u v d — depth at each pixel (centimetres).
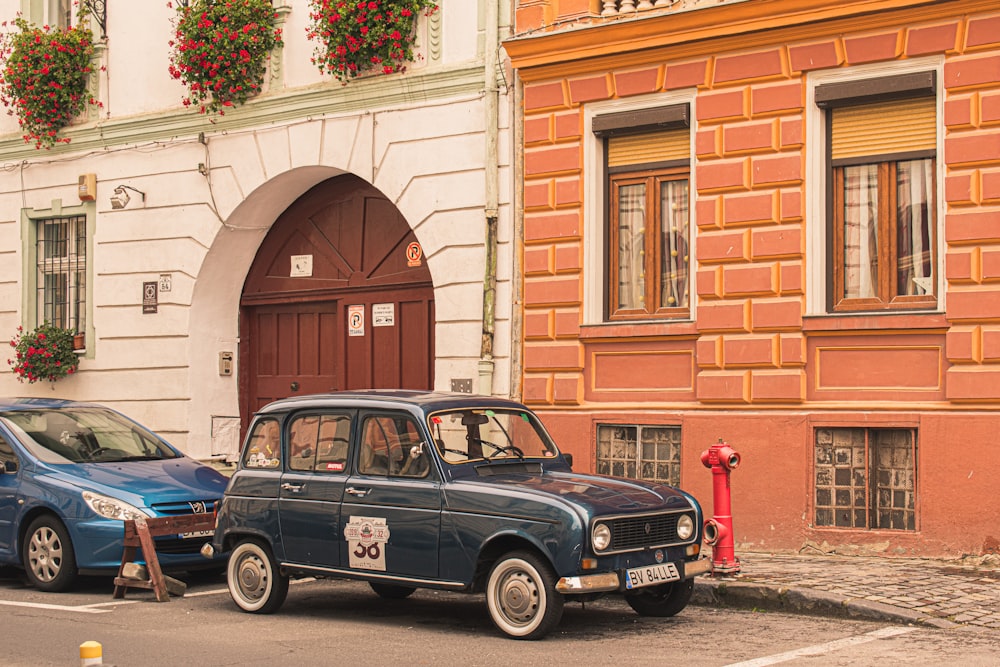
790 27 1223
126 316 1755
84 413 1294
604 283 1379
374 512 929
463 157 1459
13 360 1864
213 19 1633
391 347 1598
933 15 1152
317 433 984
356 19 1499
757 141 1252
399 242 1593
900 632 873
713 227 1278
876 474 1193
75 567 1119
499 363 1420
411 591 1109
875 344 1188
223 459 1689
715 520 1058
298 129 1597
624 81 1339
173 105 1722
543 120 1392
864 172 1223
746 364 1249
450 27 1484
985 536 1117
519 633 862
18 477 1170
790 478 1223
